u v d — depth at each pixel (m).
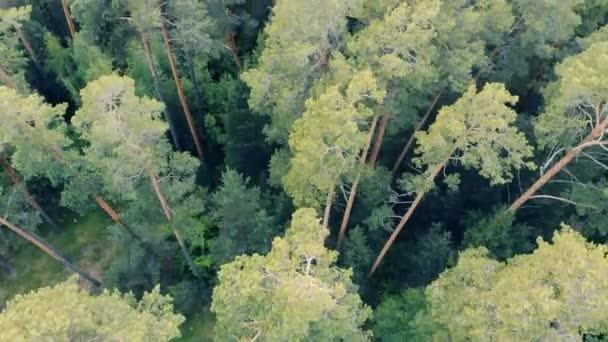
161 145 21.97
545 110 21.98
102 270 31.91
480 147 18.09
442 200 25.72
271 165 25.16
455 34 21.52
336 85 19.33
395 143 26.06
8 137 19.86
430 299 18.31
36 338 14.48
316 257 17.09
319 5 19.72
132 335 15.86
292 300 15.07
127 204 33.75
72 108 36.62
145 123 20.08
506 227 22.81
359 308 20.47
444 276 18.48
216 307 17.00
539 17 23.03
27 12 26.22
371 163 24.02
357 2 20.44
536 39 23.89
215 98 33.84
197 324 28.66
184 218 24.73
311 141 18.55
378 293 26.50
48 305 15.20
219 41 30.39
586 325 14.87
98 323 16.41
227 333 18.05
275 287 16.47
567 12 22.72
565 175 23.67
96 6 30.52
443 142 18.00
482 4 23.19
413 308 22.36
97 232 33.44
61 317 14.59
